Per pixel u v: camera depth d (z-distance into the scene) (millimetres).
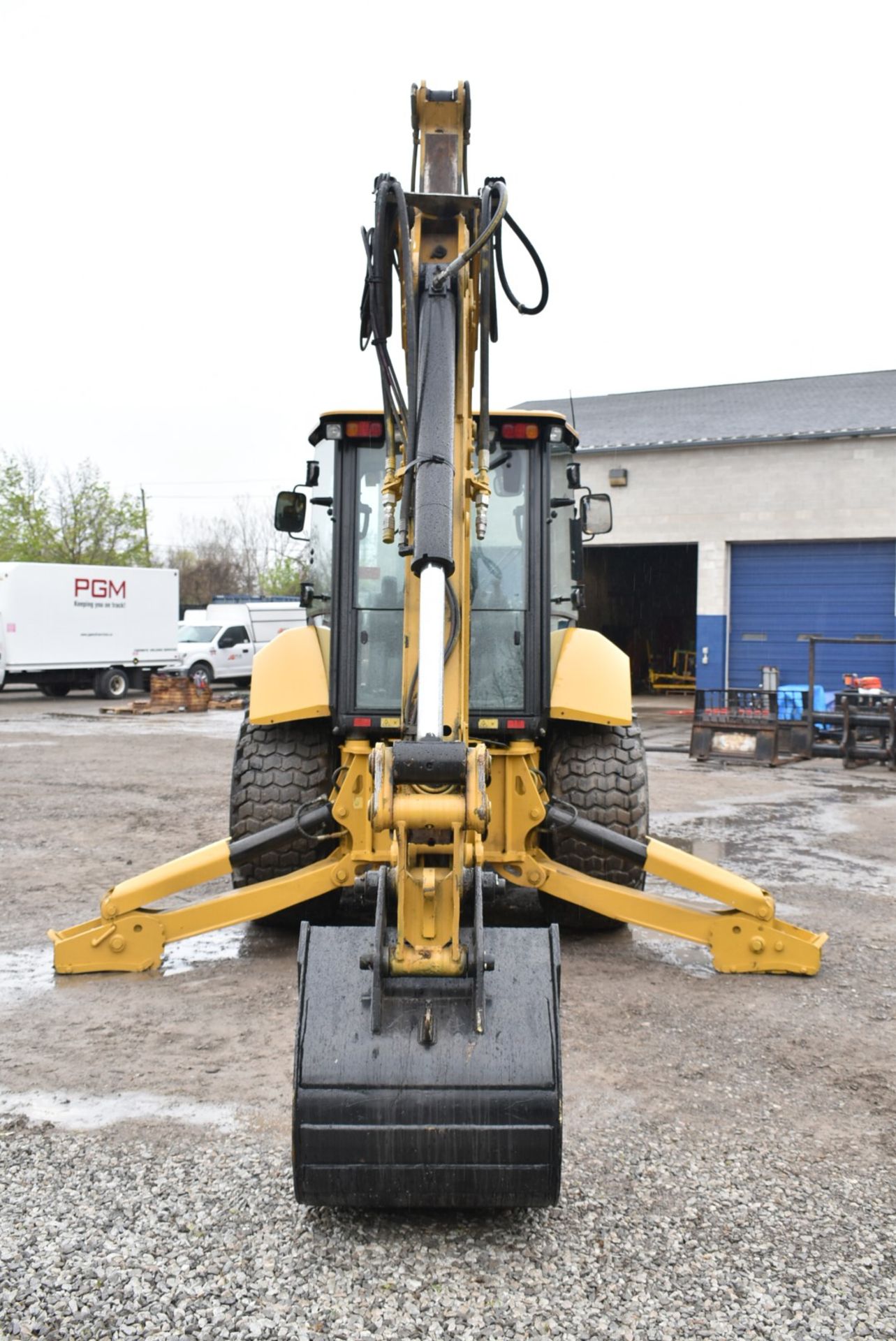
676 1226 3004
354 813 5098
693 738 14141
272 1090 3891
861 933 6031
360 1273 2775
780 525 21047
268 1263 2812
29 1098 3818
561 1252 2877
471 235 4238
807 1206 3121
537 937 3113
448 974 2984
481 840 3119
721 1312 2631
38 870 7492
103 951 5207
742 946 5234
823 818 9883
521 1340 2529
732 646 21859
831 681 21188
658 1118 3684
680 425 23344
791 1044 4367
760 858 8070
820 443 20719
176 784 11688
